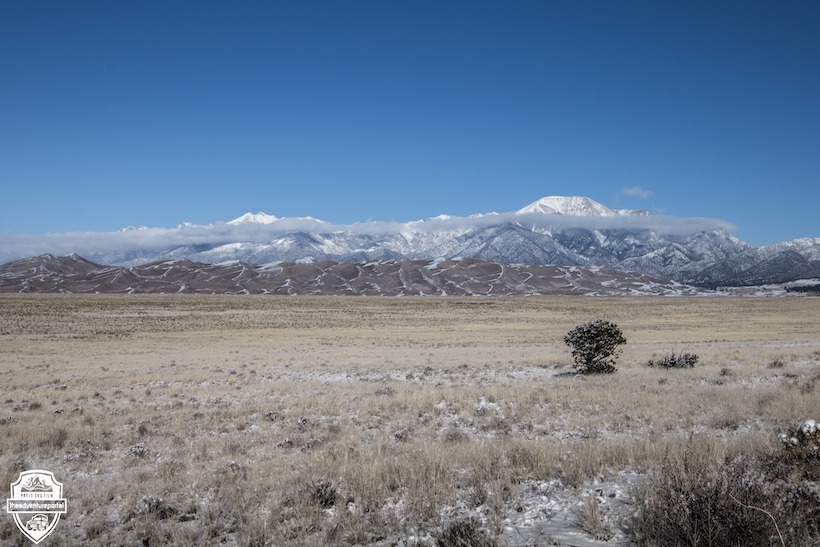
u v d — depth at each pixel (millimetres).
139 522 6820
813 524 5660
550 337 59938
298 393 21656
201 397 21031
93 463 11008
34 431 13672
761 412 13820
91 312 88500
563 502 7070
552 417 14727
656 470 7879
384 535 6207
